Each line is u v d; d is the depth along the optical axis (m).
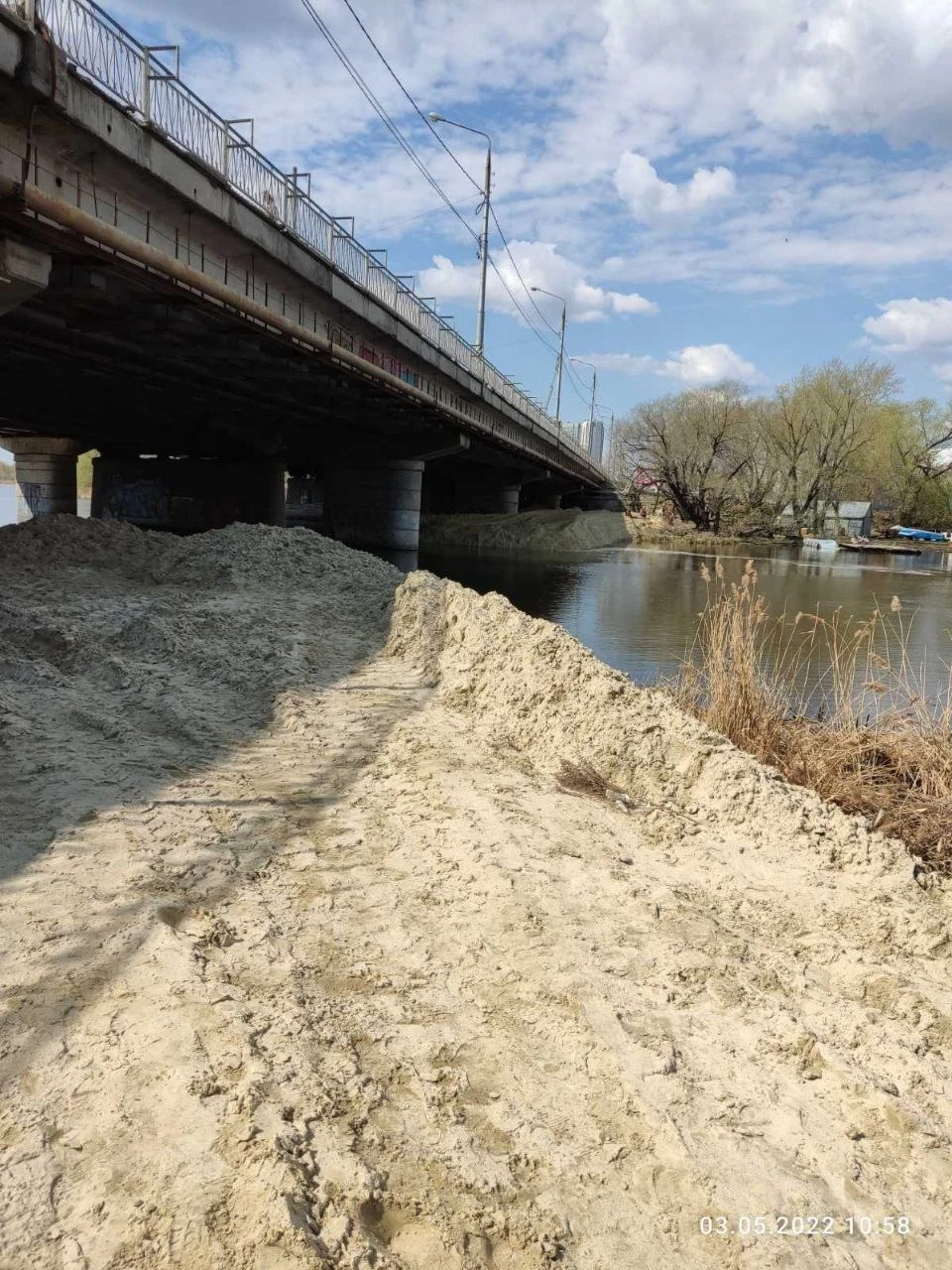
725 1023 3.35
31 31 9.86
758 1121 2.85
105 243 11.74
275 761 5.76
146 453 43.38
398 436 37.06
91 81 11.17
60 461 42.41
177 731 6.10
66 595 9.20
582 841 4.91
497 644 7.56
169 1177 2.26
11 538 10.99
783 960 3.88
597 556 43.25
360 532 38.28
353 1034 3.03
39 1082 2.58
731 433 63.16
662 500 75.75
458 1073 2.89
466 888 4.21
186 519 40.12
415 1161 2.48
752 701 7.16
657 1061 3.04
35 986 3.04
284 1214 2.12
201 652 7.63
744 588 7.55
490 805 5.23
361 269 21.47
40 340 18.34
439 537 48.88
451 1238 2.24
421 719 6.82
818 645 15.91
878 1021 3.52
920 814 5.96
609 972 3.56
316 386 24.11
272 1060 2.77
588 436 91.00
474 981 3.45
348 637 8.77
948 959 4.14
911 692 8.02
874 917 4.37
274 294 18.16
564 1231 2.35
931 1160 2.78
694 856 5.00
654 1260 2.30
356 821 4.95
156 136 12.73
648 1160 2.62
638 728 6.25
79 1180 2.24
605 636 17.34
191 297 14.81
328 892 4.06
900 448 70.56
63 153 11.59
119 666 7.17
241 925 3.66
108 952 3.29
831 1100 3.00
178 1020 2.89
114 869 3.99
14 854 4.08
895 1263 2.39
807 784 6.38
